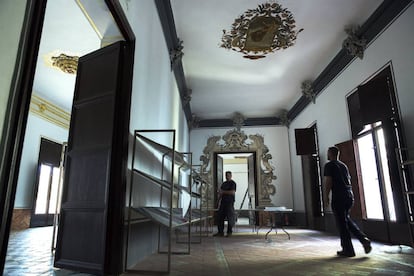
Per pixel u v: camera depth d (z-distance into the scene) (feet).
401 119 14.83
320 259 11.25
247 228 28.66
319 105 26.25
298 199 32.09
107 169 8.82
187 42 20.44
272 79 26.50
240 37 19.89
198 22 18.21
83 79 10.55
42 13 4.82
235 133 36.19
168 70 18.83
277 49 21.42
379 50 16.96
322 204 25.50
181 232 22.04
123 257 8.88
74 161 9.78
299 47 21.12
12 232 22.67
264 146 35.50
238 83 27.25
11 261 10.11
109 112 9.32
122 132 9.14
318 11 17.25
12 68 4.26
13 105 4.24
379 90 15.58
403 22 14.84
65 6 15.19
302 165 30.58
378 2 16.26
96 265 8.23
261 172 34.83
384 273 8.86
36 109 28.12
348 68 20.81
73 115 10.34
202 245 15.48
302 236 20.57
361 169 19.79
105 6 8.82
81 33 17.69
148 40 12.84
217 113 35.50
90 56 10.62
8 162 4.10
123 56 9.87
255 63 23.53
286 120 35.14
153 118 13.78
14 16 4.33
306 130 27.20
